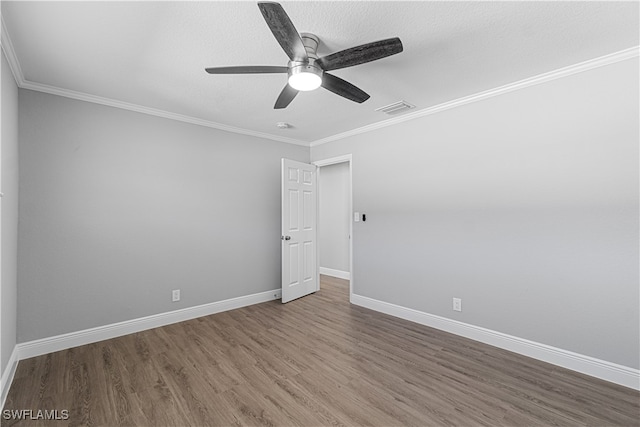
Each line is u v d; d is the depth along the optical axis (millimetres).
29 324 2533
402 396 2016
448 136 3059
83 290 2799
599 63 2189
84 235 2807
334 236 5871
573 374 2268
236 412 1861
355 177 4012
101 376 2248
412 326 3242
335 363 2451
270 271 4254
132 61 2184
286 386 2131
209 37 1891
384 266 3674
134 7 1603
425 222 3264
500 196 2707
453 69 2346
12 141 2238
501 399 1979
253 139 4070
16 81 2369
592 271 2246
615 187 2152
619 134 2133
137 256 3107
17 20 1695
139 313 3119
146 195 3168
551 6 1627
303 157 4672
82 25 1755
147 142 3176
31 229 2543
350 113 3336
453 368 2367
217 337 2963
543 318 2475
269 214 4238
